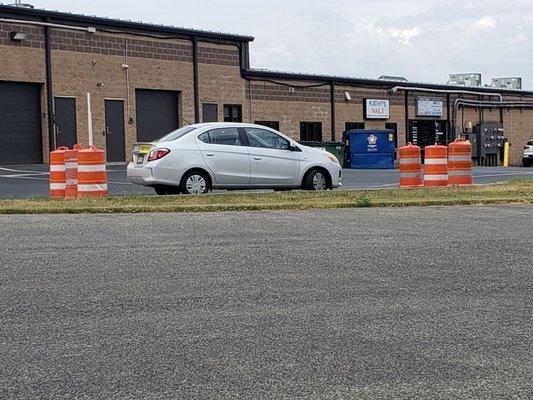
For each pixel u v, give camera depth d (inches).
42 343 203.6
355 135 1519.4
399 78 2057.1
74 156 608.4
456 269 298.4
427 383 173.8
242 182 639.8
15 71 1203.2
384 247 348.8
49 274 287.9
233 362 188.1
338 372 181.0
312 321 224.2
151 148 616.1
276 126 1620.3
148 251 337.1
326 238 375.6
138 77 1375.5
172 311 235.5
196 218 459.5
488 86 2420.0
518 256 326.0
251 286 268.1
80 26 1286.9
